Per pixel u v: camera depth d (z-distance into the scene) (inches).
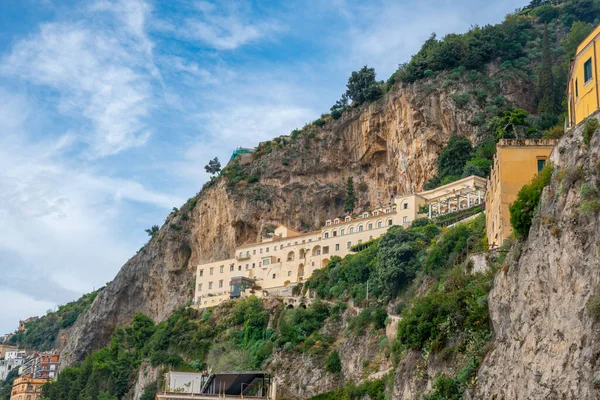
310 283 6279.5
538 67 7618.1
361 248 6378.0
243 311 6491.1
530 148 3218.5
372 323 4874.5
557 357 2069.4
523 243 2517.2
